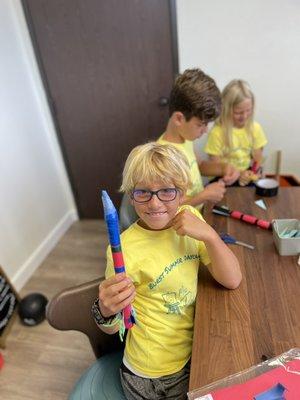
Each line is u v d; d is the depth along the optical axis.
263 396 0.59
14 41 2.10
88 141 2.47
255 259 0.95
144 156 0.77
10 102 2.07
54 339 1.75
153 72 2.13
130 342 0.89
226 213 1.19
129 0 1.93
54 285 2.15
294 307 0.78
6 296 1.82
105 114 2.34
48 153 2.50
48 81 2.29
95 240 2.57
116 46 2.09
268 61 1.98
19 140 2.16
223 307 0.79
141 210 0.79
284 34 1.88
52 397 1.47
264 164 2.32
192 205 1.21
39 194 2.38
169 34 2.00
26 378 1.57
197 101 1.17
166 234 0.85
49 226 2.52
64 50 2.16
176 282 0.84
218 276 0.84
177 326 0.87
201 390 0.61
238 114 1.84
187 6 1.90
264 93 2.08
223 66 2.04
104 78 2.21
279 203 1.26
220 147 1.93
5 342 1.75
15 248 2.12
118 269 0.67
